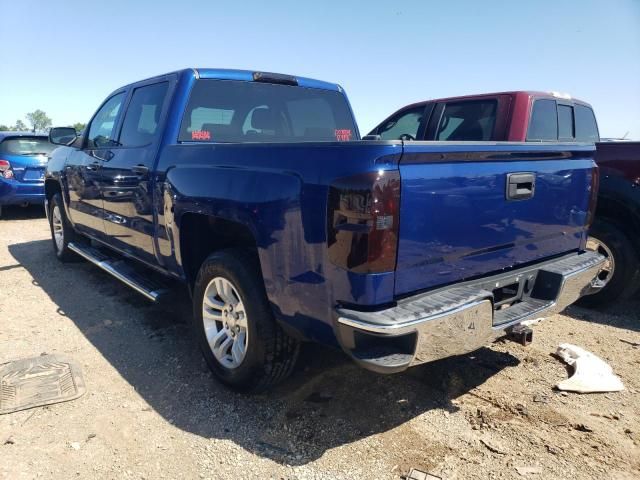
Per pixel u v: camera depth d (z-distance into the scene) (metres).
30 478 2.46
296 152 2.60
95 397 3.20
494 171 2.78
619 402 3.19
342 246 2.34
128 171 4.18
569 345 3.95
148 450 2.69
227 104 4.11
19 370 3.52
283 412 3.04
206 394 3.25
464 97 6.21
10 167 9.74
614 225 4.78
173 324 4.42
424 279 2.53
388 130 7.11
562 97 6.31
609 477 2.49
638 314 4.87
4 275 5.92
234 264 3.01
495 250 2.92
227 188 2.97
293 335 2.82
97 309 4.78
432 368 3.59
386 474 2.51
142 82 4.50
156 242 3.89
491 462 2.59
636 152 4.62
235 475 2.51
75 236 6.23
